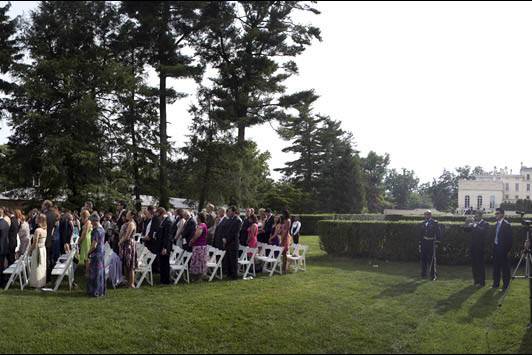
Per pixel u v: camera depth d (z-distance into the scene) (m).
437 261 14.66
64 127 24.52
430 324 7.86
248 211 13.74
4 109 25.70
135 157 27.83
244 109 31.42
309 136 58.91
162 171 29.06
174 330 7.76
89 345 7.23
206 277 12.18
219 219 13.00
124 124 27.39
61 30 24.94
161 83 28.61
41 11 25.12
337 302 9.24
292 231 16.36
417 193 125.69
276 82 32.50
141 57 27.66
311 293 10.02
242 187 32.06
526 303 9.06
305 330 7.63
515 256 13.98
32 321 8.17
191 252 11.84
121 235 11.23
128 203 25.30
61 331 7.73
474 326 7.75
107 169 26.53
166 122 29.75
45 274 11.02
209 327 7.86
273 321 8.08
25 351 7.02
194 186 30.84
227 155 31.20
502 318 8.13
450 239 14.42
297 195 46.69
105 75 24.72
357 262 15.47
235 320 8.16
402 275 12.52
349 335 7.41
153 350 7.08
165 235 11.28
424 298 9.59
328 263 15.22
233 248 12.08
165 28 26.59
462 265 14.39
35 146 24.48
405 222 15.41
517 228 13.91
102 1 25.03
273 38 31.20
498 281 10.68
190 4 26.42
